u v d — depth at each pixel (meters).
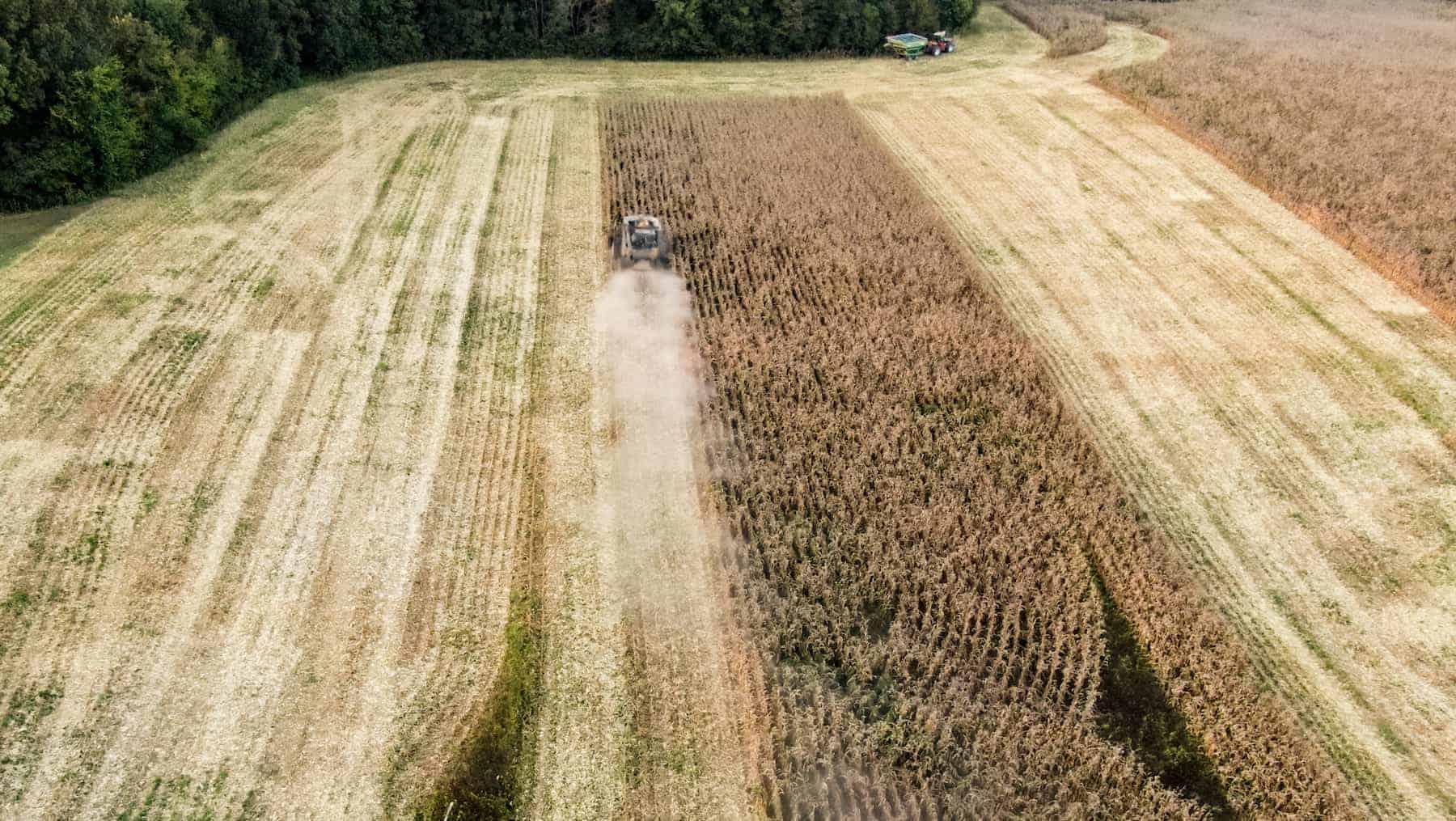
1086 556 23.58
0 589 20.67
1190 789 18.47
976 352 31.12
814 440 26.84
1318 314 34.06
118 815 16.55
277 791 17.23
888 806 17.75
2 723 17.94
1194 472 26.38
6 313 30.42
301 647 20.00
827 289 34.25
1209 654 20.64
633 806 17.47
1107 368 30.91
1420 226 39.38
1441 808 17.95
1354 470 26.52
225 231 36.91
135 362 28.50
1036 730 19.06
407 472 25.09
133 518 22.86
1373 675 20.55
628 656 20.33
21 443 24.88
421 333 31.11
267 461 25.06
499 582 22.02
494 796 17.42
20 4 36.19
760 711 19.33
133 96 40.59
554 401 28.20
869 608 22.03
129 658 19.45
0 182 36.91
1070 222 40.81
